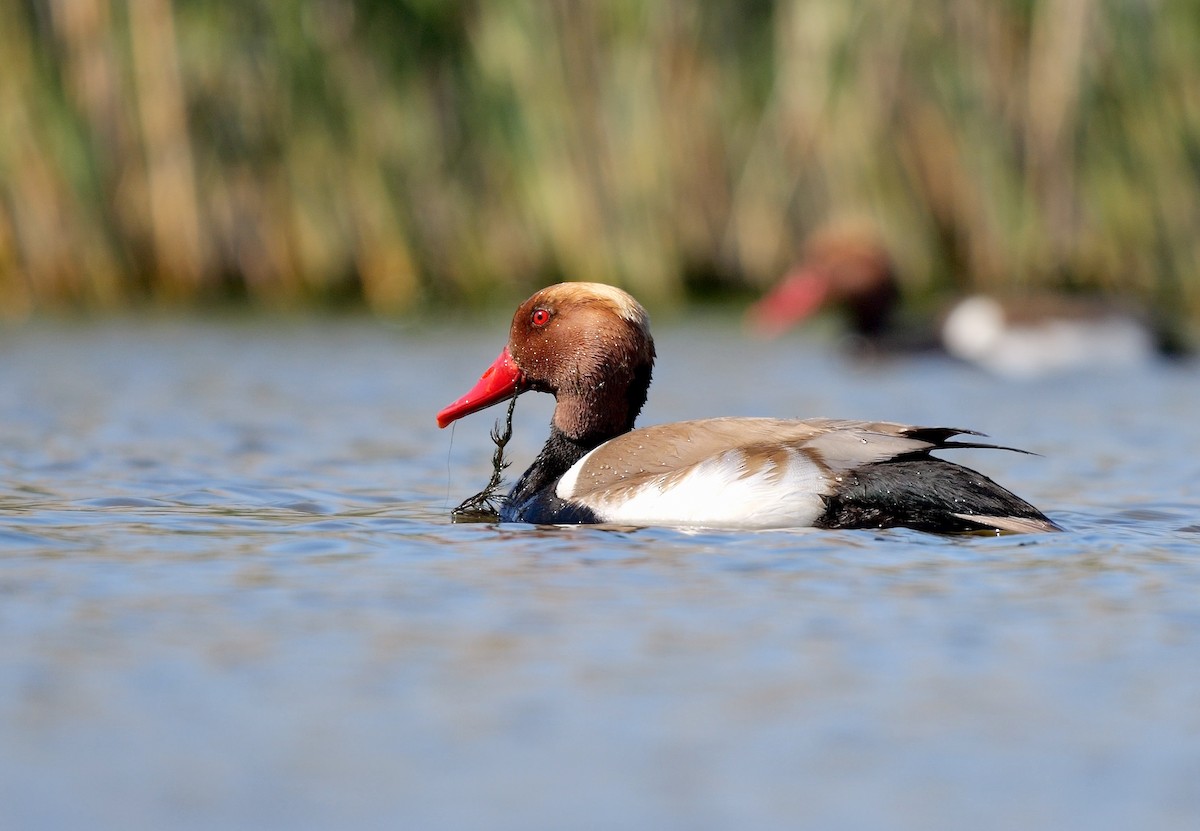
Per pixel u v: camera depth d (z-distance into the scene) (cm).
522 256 2264
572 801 548
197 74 2153
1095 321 2203
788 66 2256
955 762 582
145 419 1503
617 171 2219
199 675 664
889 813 541
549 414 1644
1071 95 2280
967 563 859
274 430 1459
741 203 2342
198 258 2234
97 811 536
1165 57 2280
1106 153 2309
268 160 2197
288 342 2070
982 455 1390
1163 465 1305
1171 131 2306
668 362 2039
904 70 2291
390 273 2236
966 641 718
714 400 1730
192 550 892
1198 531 977
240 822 529
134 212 2222
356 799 548
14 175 2172
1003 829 531
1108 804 549
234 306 2258
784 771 573
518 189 2211
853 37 2245
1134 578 830
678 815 538
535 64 2162
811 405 1733
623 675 667
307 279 2247
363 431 1471
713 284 2470
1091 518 1036
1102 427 1562
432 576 830
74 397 1630
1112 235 2342
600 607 767
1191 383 2019
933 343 2242
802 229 2375
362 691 647
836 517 958
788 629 732
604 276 2219
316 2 2134
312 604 770
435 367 1897
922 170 2338
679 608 766
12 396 1627
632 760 582
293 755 584
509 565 856
